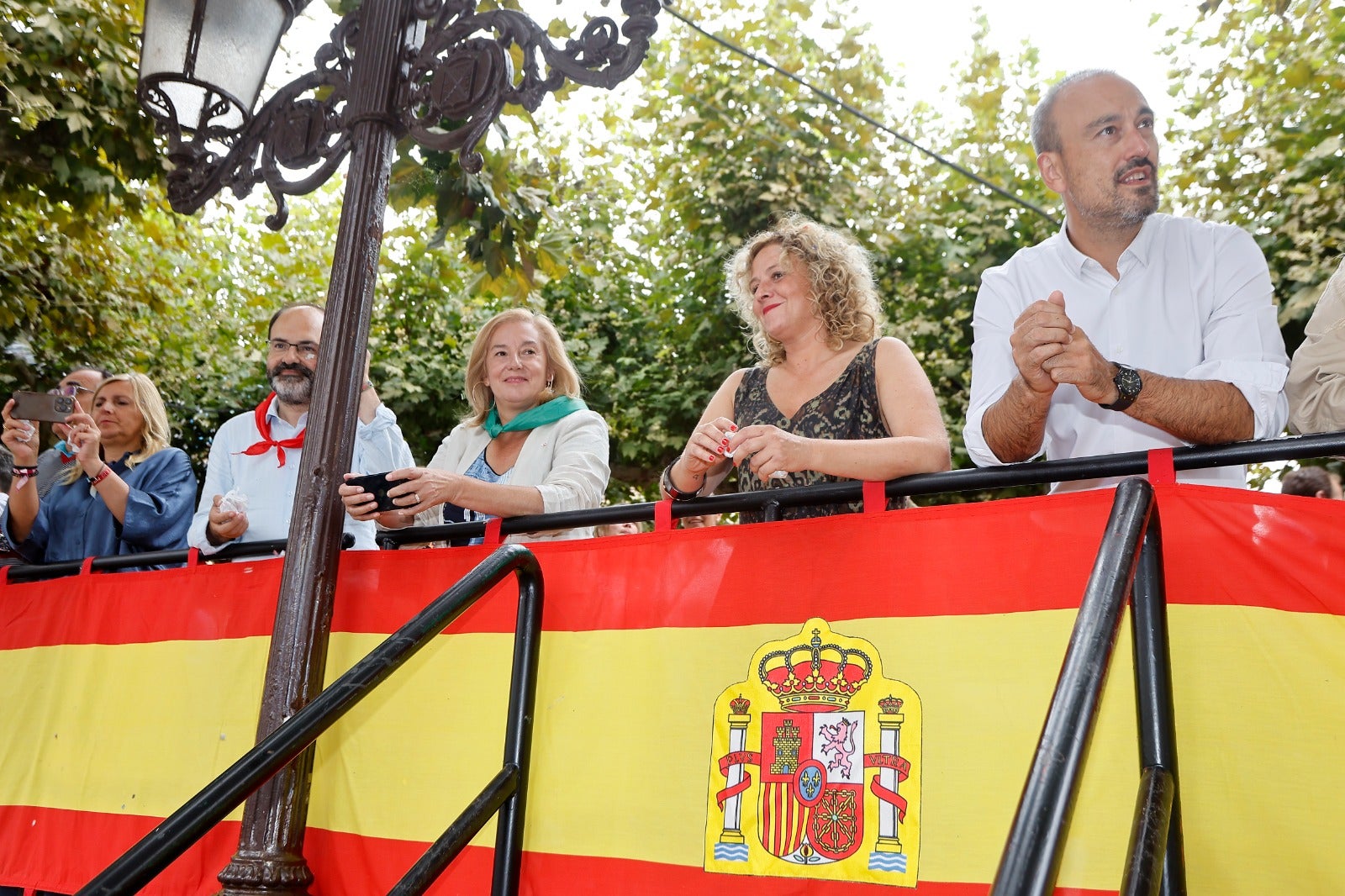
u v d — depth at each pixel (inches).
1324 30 278.1
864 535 86.5
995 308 104.3
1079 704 49.9
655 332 369.4
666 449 350.0
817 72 361.4
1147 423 81.0
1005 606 80.1
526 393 128.3
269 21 140.1
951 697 80.3
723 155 343.6
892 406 98.3
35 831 128.0
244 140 141.3
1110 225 98.3
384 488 105.0
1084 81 99.7
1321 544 74.4
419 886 80.3
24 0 230.2
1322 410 88.0
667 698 91.6
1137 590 67.2
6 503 167.3
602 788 92.4
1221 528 76.1
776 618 88.5
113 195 259.9
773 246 108.5
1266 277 95.0
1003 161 369.7
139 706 125.2
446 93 122.0
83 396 165.0
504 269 214.1
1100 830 73.7
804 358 107.1
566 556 100.3
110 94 236.8
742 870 84.7
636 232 398.0
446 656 104.7
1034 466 82.0
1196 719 73.6
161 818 118.6
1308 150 272.8
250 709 116.7
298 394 137.4
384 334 354.0
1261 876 70.1
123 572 146.4
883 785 81.0
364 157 123.3
